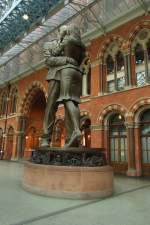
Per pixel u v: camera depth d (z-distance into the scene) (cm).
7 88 2903
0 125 2894
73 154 697
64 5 1719
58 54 855
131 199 638
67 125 809
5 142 2708
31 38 2270
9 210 488
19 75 2647
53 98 830
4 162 2131
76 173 641
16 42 2308
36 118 2734
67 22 1892
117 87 1587
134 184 966
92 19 1664
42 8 1931
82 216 463
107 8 1616
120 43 1568
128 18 1523
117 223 426
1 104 3039
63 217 452
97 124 1602
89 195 633
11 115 2717
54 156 708
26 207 517
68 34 858
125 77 1488
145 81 1412
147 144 1367
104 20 1641
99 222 429
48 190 641
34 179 682
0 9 2212
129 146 1385
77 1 1698
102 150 774
